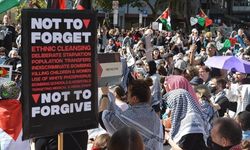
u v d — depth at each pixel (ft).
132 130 10.57
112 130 15.52
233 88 27.25
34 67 12.78
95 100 13.80
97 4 134.21
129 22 183.93
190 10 157.48
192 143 17.60
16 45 47.24
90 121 13.76
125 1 147.74
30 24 12.66
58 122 13.25
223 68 29.48
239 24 235.81
